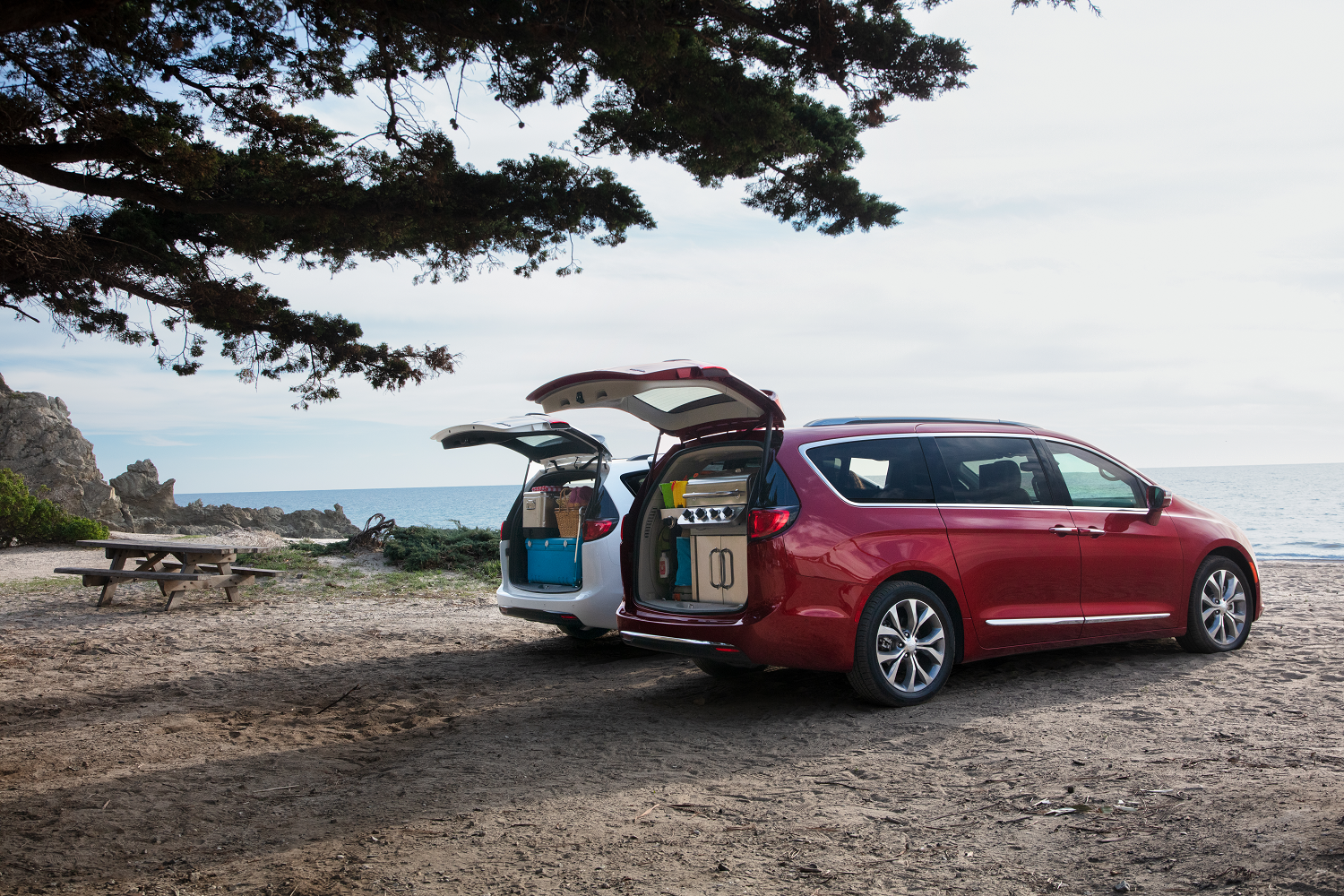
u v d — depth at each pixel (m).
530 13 5.86
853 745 4.87
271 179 7.90
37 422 44.22
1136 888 2.83
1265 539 28.25
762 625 5.43
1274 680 5.86
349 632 10.41
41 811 4.26
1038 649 6.22
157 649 9.33
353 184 8.14
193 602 13.08
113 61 7.60
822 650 5.44
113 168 7.66
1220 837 3.13
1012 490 6.29
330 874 3.38
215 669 8.19
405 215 8.15
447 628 10.62
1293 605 9.67
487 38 6.10
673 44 5.90
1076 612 6.31
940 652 5.80
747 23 6.37
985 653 5.97
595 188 8.43
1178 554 6.81
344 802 4.31
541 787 4.41
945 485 6.07
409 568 16.66
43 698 6.94
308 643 9.63
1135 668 6.46
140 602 13.12
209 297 9.59
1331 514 43.97
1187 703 5.32
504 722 5.95
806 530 5.48
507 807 4.10
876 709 5.64
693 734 5.38
